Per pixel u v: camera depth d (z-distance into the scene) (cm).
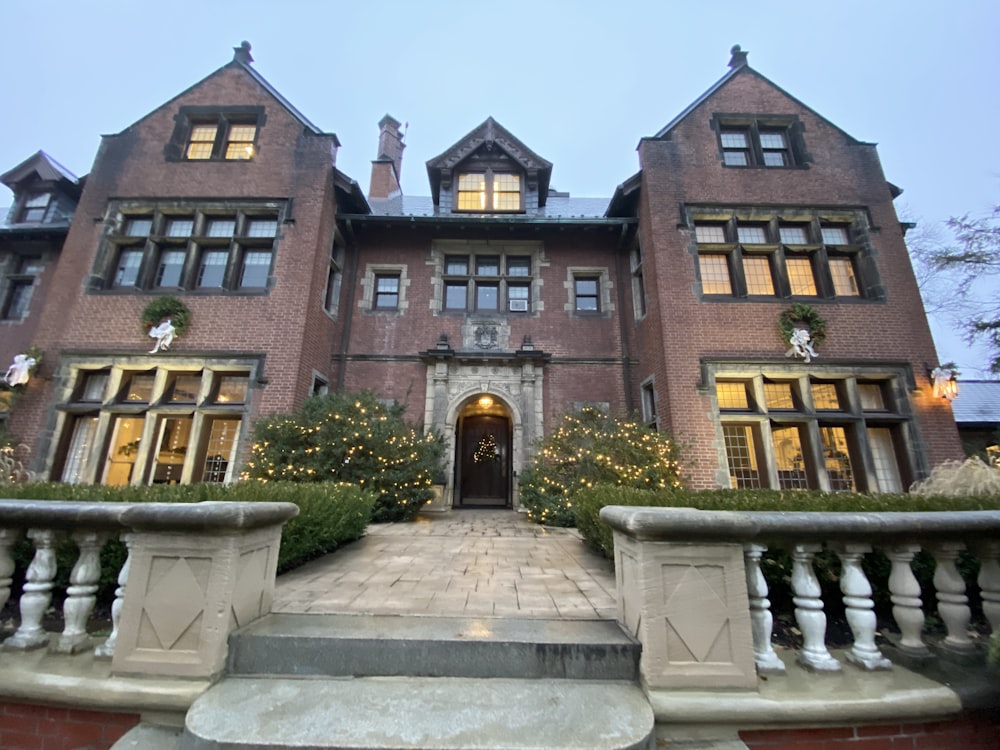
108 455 759
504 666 210
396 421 768
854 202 878
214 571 210
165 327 776
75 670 205
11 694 197
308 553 412
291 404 761
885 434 783
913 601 226
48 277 929
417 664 210
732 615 200
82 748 193
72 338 795
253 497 362
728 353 791
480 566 393
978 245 930
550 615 255
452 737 164
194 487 387
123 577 224
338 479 675
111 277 848
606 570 377
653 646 196
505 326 980
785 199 879
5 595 237
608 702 187
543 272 1020
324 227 895
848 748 190
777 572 272
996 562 230
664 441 704
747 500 336
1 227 979
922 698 191
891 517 221
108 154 911
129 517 207
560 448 738
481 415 1083
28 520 231
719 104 948
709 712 183
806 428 769
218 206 872
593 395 941
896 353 790
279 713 177
